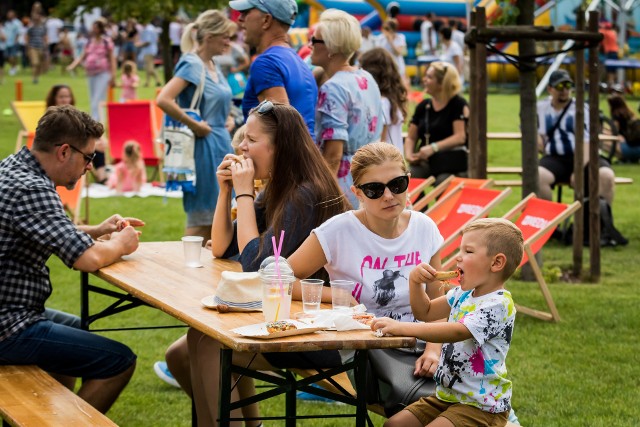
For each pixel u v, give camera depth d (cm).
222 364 433
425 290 541
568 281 1110
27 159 579
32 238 559
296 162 550
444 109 1262
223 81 964
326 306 510
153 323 923
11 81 4250
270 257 494
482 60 1077
